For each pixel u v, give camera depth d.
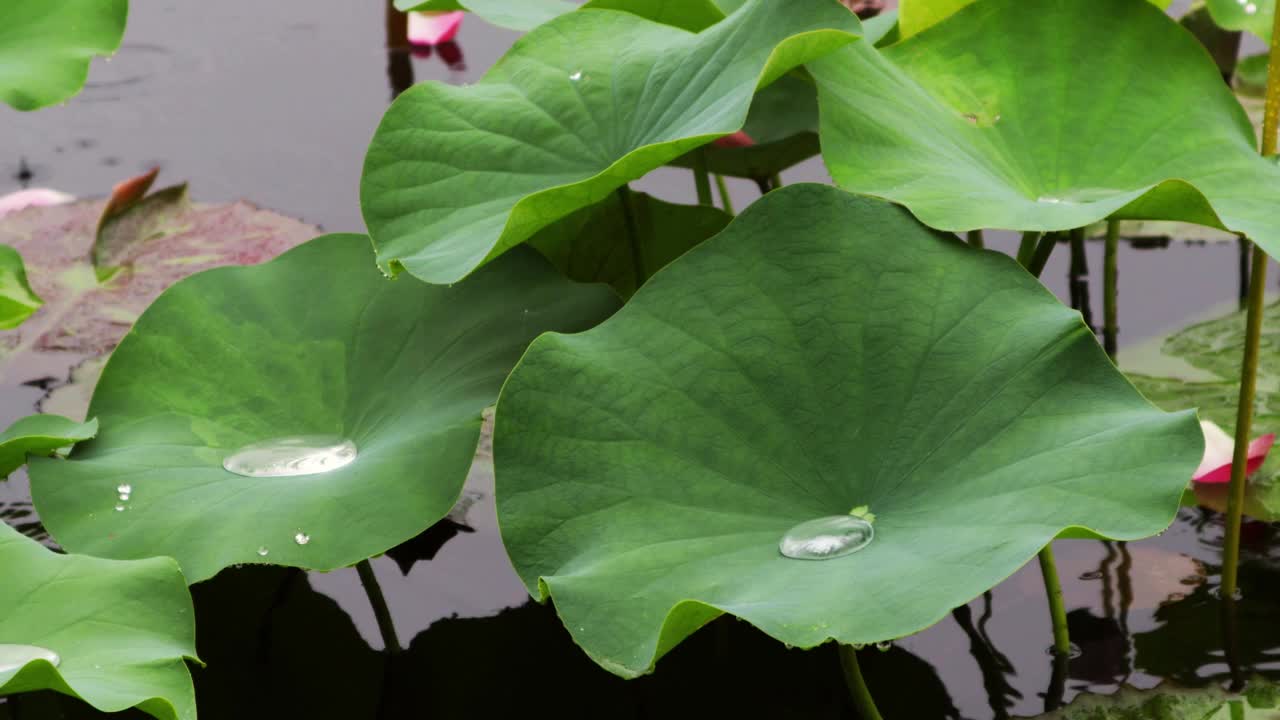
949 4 3.98
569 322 3.82
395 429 3.78
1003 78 3.90
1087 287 4.35
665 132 3.79
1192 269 4.38
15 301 4.07
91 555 3.70
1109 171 3.84
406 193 3.82
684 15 4.02
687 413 3.69
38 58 4.07
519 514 3.65
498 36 5.82
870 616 3.53
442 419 3.76
